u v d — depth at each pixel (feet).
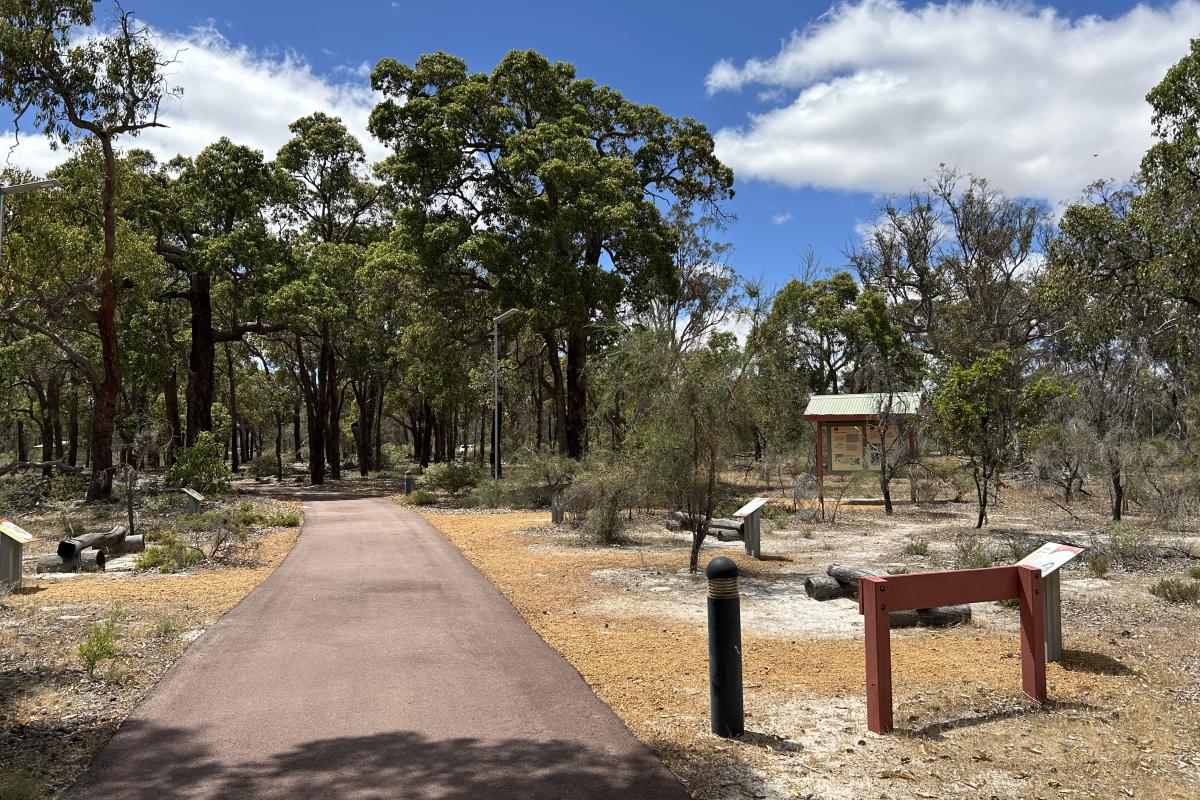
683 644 24.09
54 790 13.70
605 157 117.80
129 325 130.00
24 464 87.45
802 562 42.04
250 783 13.89
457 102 107.04
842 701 18.52
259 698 18.83
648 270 106.63
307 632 25.80
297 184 138.82
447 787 13.66
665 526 58.49
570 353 116.98
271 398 196.95
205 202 121.29
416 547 49.93
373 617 28.22
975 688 19.21
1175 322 86.94
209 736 16.28
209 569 40.96
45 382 165.48
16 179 79.25
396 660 22.20
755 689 19.44
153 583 36.37
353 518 73.51
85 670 21.35
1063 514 63.62
